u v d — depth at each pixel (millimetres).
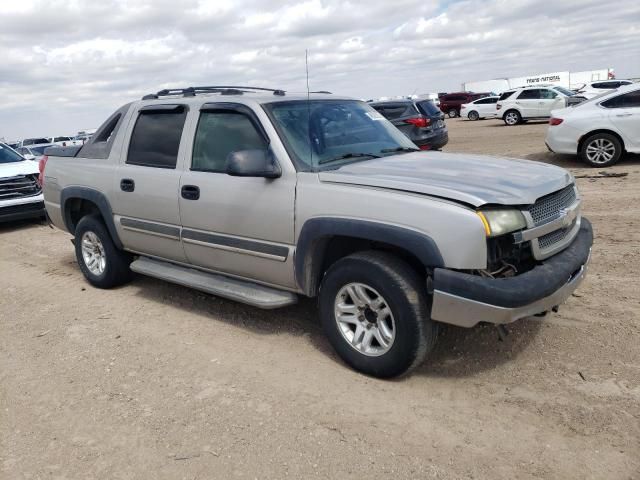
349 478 2863
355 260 3697
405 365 3613
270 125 4227
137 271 5422
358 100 5277
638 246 6215
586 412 3287
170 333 4789
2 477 3043
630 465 2828
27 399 3846
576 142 11680
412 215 3424
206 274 4957
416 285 3527
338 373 3920
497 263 3420
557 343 4133
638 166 11148
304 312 5062
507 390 3602
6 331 5109
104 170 5574
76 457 3178
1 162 10602
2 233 10094
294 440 3191
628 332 4191
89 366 4266
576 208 4000
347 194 3719
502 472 2840
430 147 14500
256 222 4242
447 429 3223
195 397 3717
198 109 4785
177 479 2939
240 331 4746
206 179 4570
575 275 3848
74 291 6141
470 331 4414
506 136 21156
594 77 50719
